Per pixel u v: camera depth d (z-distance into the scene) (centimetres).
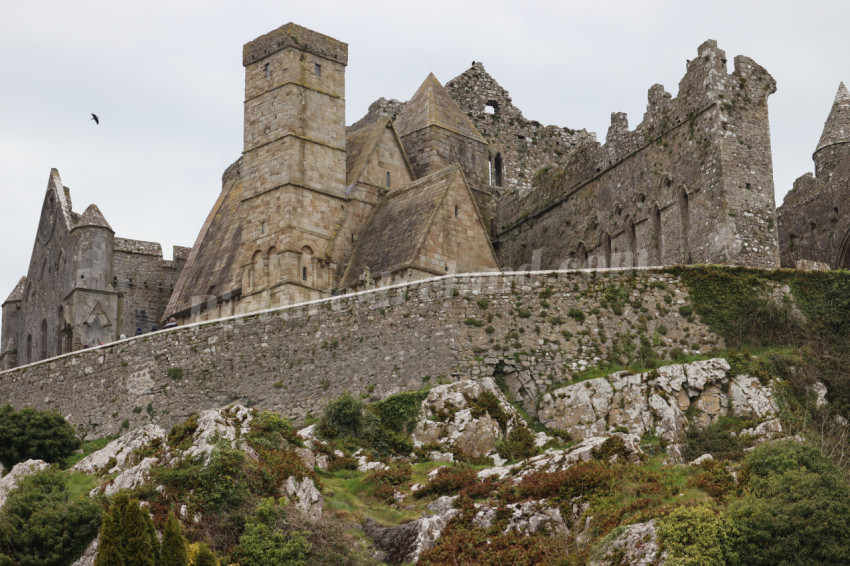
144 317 9975
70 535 5638
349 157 8912
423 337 7112
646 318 7206
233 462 5862
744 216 7575
